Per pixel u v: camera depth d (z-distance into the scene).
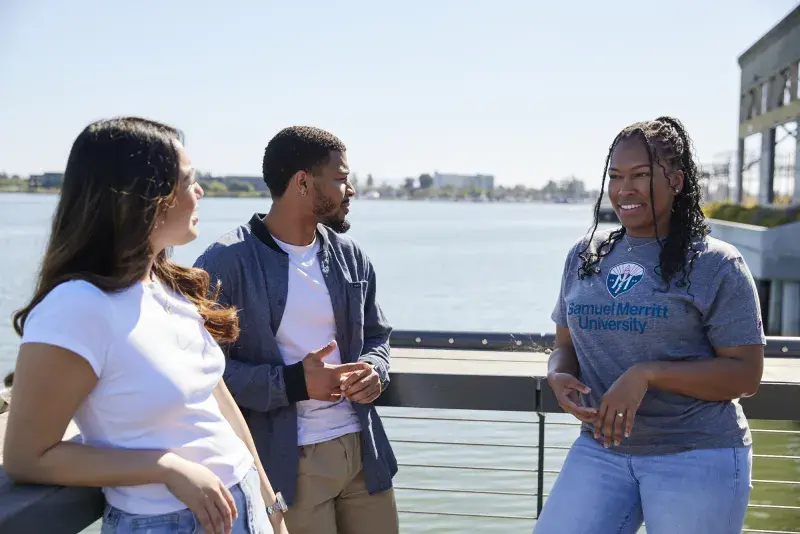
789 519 5.76
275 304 2.42
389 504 2.63
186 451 1.70
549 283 30.56
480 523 5.50
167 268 1.92
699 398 2.17
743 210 22.59
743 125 28.02
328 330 2.52
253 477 1.86
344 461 2.50
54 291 1.57
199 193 1.82
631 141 2.24
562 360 2.46
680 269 2.17
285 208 2.48
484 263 42.25
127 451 1.59
